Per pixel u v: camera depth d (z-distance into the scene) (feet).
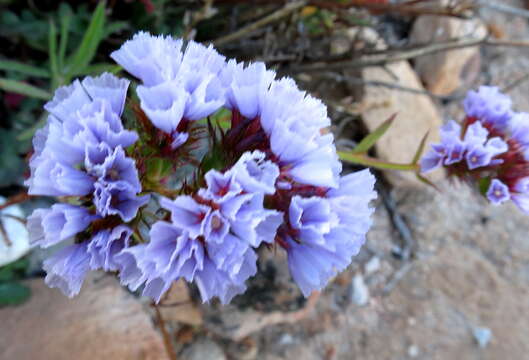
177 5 0.56
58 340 0.44
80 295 0.47
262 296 0.51
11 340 0.43
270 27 0.55
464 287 0.65
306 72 0.57
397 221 0.66
